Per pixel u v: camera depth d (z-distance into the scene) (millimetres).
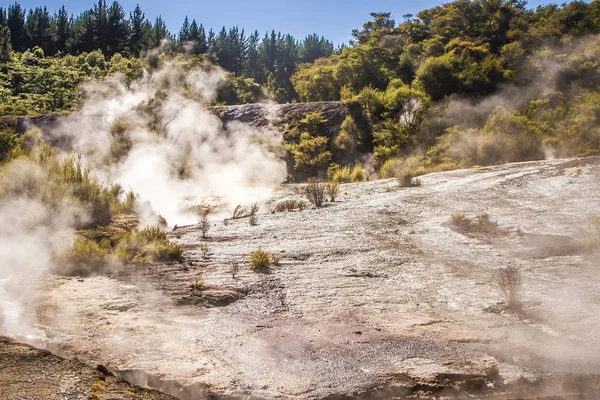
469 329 4801
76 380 3057
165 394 3090
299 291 6086
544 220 10008
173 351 4184
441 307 5484
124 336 4473
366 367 3975
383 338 4562
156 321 4938
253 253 7453
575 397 3516
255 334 4660
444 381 3762
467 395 3631
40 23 120438
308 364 4016
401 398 3580
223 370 3875
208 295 5797
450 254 7922
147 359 3996
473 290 6035
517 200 12250
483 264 7266
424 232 9617
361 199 14000
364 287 6258
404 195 14008
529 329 4781
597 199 11648
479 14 69812
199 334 4617
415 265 7289
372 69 55750
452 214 10602
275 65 138500
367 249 8336
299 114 36625
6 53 97875
